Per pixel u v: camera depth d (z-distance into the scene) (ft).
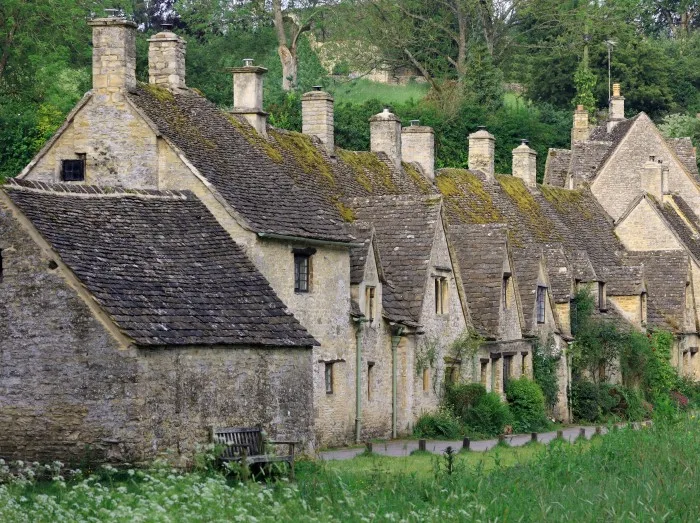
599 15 386.32
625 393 213.87
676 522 100.94
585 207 286.66
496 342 198.18
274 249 153.17
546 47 374.63
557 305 223.71
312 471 121.29
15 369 125.08
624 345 234.38
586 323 230.48
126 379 121.70
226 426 129.49
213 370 128.47
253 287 138.92
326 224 161.99
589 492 107.14
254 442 130.41
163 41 176.45
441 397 185.06
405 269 180.75
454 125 330.34
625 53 386.73
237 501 96.73
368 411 169.89
